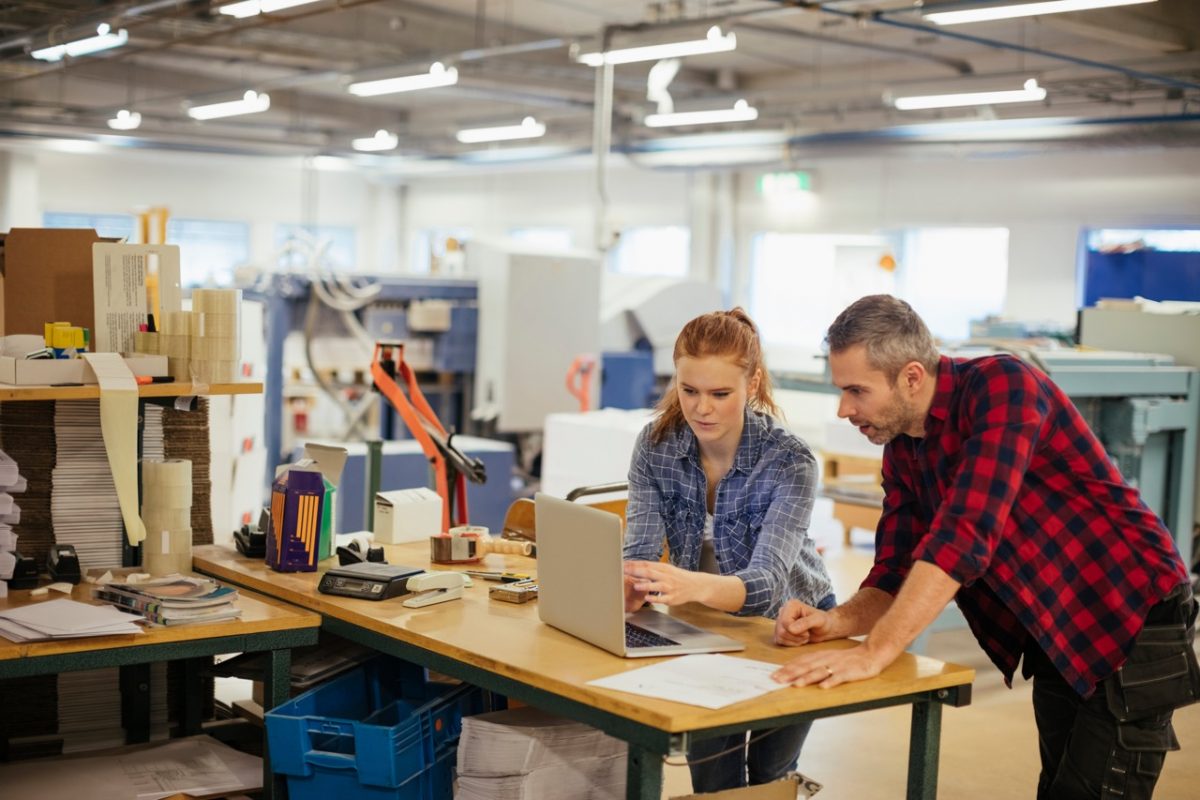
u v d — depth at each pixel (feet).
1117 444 18.33
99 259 10.53
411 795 8.16
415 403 13.25
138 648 8.36
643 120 38.78
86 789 9.04
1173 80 27.32
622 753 8.20
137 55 37.65
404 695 9.82
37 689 10.27
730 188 42.98
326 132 47.24
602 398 30.91
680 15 29.37
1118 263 33.83
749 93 38.14
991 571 7.30
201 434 11.12
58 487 10.20
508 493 24.70
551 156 41.96
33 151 45.88
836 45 34.32
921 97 28.30
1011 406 7.02
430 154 46.39
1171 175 32.24
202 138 44.09
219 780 9.30
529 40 35.35
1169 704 7.48
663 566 7.75
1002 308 36.50
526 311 28.68
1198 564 20.65
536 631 8.04
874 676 7.11
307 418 33.40
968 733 14.79
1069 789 7.71
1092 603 7.38
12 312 10.83
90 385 9.71
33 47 28.96
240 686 15.34
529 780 7.75
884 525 8.11
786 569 8.11
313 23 31.94
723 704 6.54
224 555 10.56
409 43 33.22
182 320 10.28
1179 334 20.10
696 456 8.62
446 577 9.04
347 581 9.12
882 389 7.23
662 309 31.99
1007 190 35.70
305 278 26.71
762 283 42.93
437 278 28.48
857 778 13.21
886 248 37.19
